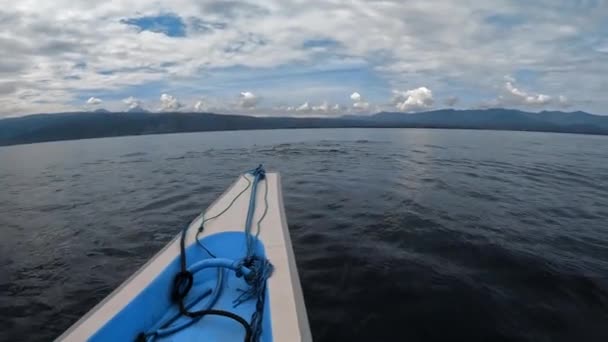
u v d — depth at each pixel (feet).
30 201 25.66
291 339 5.37
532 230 17.30
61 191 29.17
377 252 14.44
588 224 18.45
